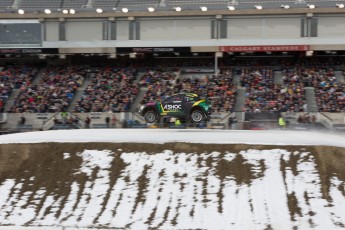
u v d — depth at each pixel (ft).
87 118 125.39
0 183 73.20
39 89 140.15
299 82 132.98
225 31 146.30
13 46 152.66
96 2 157.99
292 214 62.54
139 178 71.46
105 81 141.49
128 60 156.46
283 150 74.64
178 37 148.15
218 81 135.54
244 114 120.78
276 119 118.21
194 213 63.87
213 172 71.26
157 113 100.12
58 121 126.93
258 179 69.21
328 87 129.08
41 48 152.05
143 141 79.46
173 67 151.53
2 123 130.93
